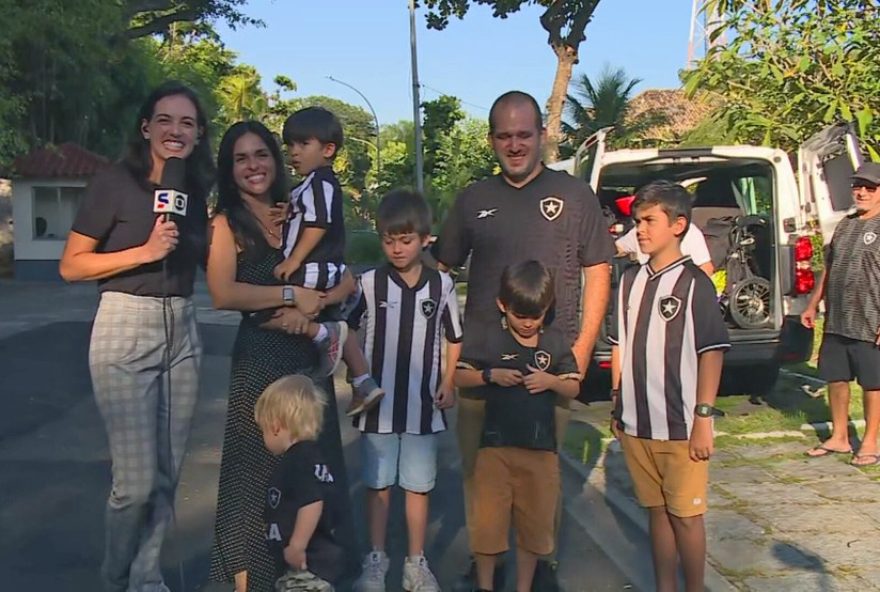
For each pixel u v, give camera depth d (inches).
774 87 408.2
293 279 157.9
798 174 341.4
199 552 201.9
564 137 1192.8
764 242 329.4
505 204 168.6
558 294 166.9
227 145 157.1
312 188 160.2
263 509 154.3
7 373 415.8
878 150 391.5
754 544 199.0
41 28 812.0
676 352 157.6
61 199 1055.6
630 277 165.3
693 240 257.0
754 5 414.0
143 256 150.6
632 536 216.2
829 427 291.7
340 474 162.4
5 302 767.7
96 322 156.9
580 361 167.2
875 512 217.2
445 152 1455.5
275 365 157.2
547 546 169.6
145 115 156.8
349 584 179.2
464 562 200.4
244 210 156.3
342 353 167.9
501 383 163.9
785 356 317.4
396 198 175.6
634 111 1240.8
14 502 236.4
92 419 330.3
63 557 198.5
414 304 175.6
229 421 159.0
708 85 422.9
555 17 1019.9
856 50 389.7
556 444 170.1
